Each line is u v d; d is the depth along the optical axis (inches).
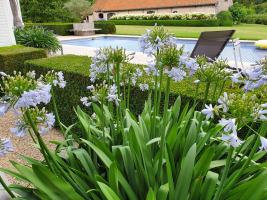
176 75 44.4
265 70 41.8
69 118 146.9
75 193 45.0
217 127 64.9
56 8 1046.4
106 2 1503.4
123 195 57.4
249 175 60.1
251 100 38.3
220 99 38.7
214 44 215.6
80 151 61.2
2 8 304.0
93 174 58.1
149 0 1328.7
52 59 176.7
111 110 76.3
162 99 105.0
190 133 63.7
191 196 49.4
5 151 48.4
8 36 316.8
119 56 60.5
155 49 56.8
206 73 50.0
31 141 131.0
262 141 37.0
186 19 1014.4
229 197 50.6
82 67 146.8
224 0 1164.5
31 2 976.9
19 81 36.3
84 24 781.3
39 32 335.3
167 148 56.6
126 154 59.4
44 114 43.3
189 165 45.6
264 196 46.6
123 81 78.6
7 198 69.9
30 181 50.0
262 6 1667.1
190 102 96.1
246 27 905.5
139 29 906.7
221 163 57.4
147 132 68.2
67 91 142.3
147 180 54.0
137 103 116.0
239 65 269.0
